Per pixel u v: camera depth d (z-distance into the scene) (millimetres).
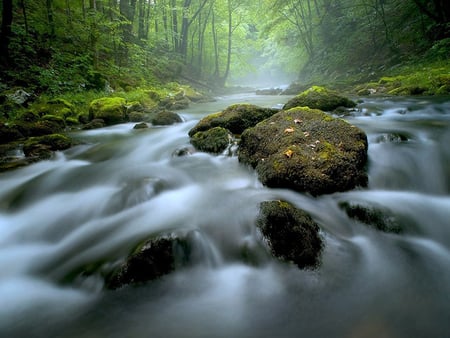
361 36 20750
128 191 4098
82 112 9375
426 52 13570
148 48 18516
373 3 20359
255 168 4352
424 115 7246
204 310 2289
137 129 8117
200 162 5215
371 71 16812
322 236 2832
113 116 8930
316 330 2064
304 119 4852
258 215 2930
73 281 2617
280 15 26047
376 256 2764
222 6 27562
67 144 6355
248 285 2518
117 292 2406
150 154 5965
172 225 3311
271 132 4621
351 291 2375
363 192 3697
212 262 2773
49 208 3961
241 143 4934
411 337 1967
